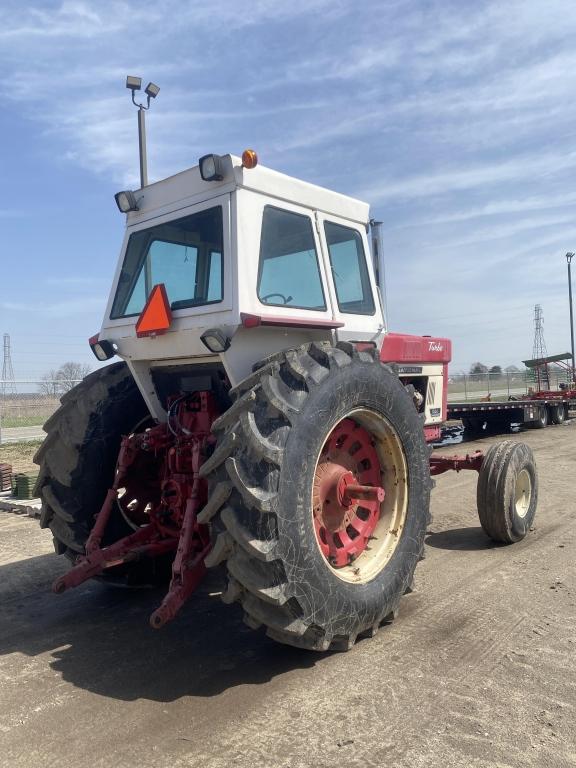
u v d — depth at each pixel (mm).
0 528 6578
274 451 2900
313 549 3070
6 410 18234
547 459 10422
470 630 3668
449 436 13625
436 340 5754
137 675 3271
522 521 5426
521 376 26625
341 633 3242
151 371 4098
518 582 4453
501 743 2572
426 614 3918
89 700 3018
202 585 4684
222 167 3467
